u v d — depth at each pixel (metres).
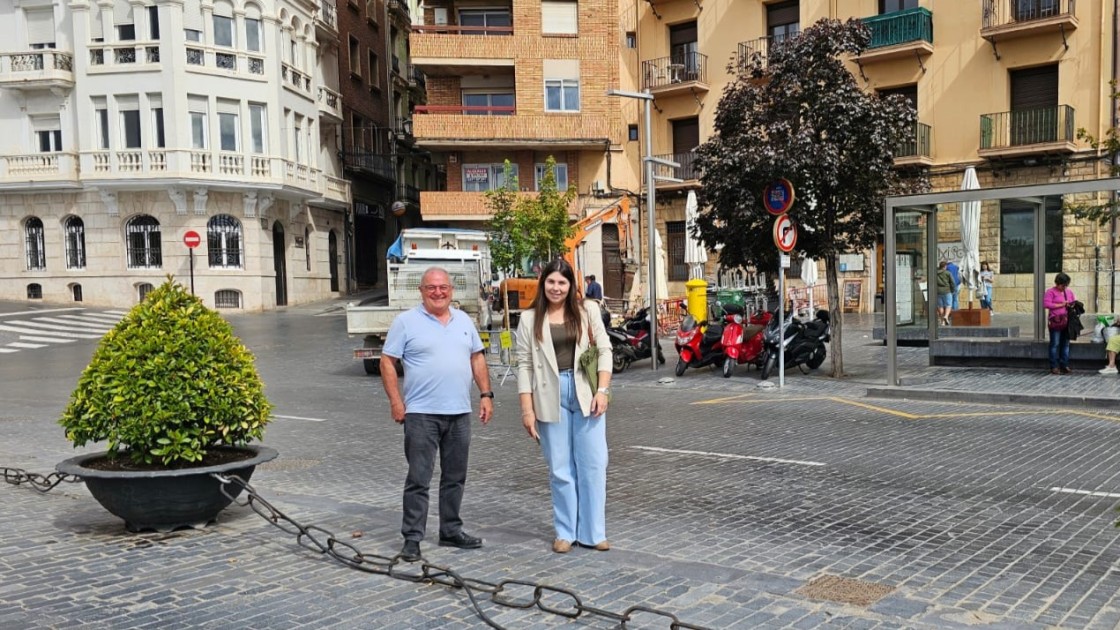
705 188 15.27
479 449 9.20
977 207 15.47
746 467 7.96
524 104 34.50
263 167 33.34
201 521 5.86
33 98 33.06
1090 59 24.95
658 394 13.89
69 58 32.56
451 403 5.18
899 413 11.28
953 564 4.98
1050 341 14.31
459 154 35.31
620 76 35.09
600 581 4.67
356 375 17.67
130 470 5.48
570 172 35.22
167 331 5.64
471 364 5.41
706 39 33.22
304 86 36.56
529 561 5.08
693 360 16.14
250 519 6.15
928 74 27.92
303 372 18.17
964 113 27.28
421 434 5.13
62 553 5.26
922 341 16.42
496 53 34.44
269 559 5.14
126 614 4.21
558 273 5.29
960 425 10.20
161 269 32.41
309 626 4.06
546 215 22.84
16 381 17.14
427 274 5.22
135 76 31.77
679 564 4.96
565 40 34.62
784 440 9.40
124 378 5.45
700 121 33.59
